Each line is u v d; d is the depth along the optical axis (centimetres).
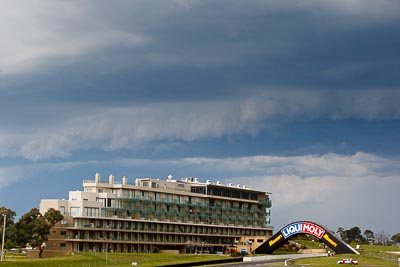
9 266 16938
